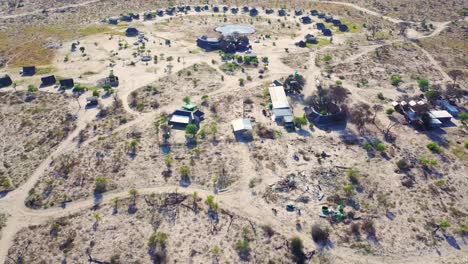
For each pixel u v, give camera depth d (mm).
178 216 61688
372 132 84312
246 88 103188
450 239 58438
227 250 56031
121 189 67062
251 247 56469
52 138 81250
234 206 63562
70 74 110750
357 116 88688
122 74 110625
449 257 55781
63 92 100125
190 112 87438
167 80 106938
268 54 127062
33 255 55531
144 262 54375
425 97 99438
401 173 71875
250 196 65688
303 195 66125
